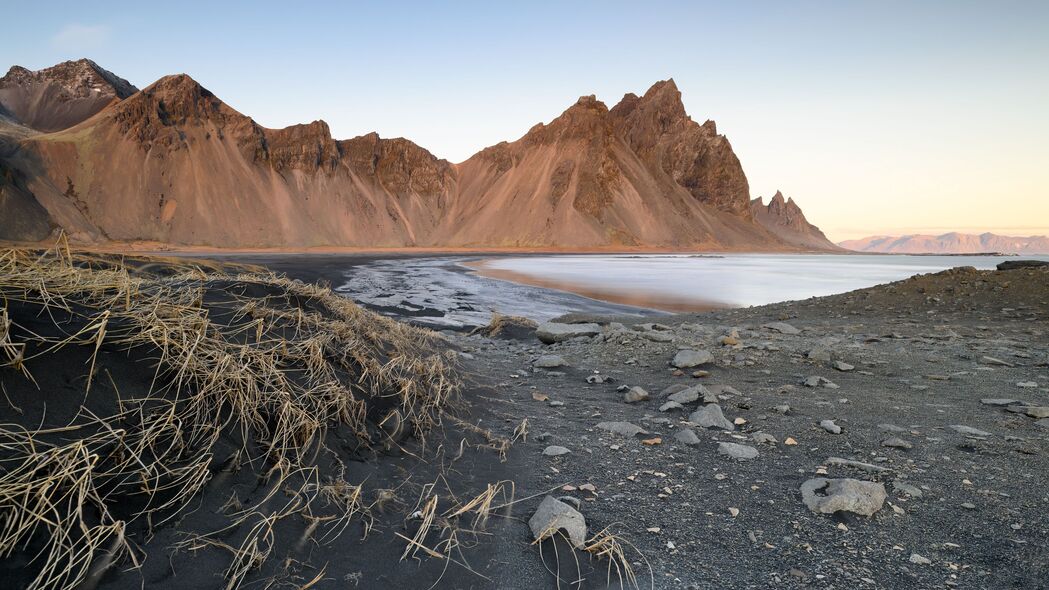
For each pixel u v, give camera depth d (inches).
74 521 89.1
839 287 1574.8
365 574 97.2
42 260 154.4
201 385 127.2
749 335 431.5
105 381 114.7
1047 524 120.3
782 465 161.5
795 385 262.8
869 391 249.0
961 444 174.9
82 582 82.8
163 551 91.7
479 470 151.6
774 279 1935.3
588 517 127.5
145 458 105.1
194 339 139.1
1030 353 329.1
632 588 100.7
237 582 89.4
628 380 280.8
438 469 147.3
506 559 107.7
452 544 110.0
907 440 179.6
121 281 153.8
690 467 160.1
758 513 130.5
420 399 189.9
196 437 116.0
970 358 321.7
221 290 199.8
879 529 121.4
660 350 351.3
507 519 124.3
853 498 129.6
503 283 1553.9
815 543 116.0
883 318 544.1
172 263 278.4
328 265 2375.7
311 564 97.3
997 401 223.0
